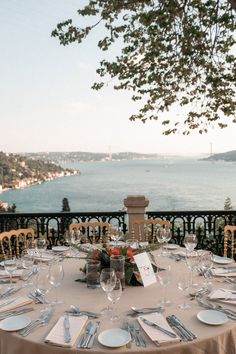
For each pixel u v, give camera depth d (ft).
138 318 7.59
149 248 10.63
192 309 8.16
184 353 6.68
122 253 9.96
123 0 24.48
